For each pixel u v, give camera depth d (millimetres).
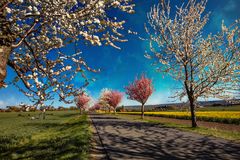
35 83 4949
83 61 4973
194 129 18406
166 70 21281
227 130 17781
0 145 13227
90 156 8664
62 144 11438
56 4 4035
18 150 11500
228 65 18859
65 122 33969
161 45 21078
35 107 4875
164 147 10742
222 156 8828
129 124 24578
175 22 20672
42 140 14352
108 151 9805
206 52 20016
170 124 24109
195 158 8547
